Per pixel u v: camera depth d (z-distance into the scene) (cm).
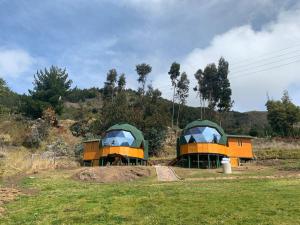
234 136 4984
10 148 5712
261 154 5391
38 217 1984
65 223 1850
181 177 3459
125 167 3700
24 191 2705
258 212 1892
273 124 7812
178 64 9212
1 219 1966
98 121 7056
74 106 10150
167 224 1759
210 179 3212
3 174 3512
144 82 9119
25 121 6950
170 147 6700
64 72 8844
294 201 2083
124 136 4881
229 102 9044
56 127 7150
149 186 2789
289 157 5191
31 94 8312
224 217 1828
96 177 3350
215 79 9131
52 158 4878
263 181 2859
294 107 7812
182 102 9144
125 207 2111
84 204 2219
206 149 4619
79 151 5675
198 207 2028
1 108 7300
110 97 9231
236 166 4366
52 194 2575
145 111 7681
